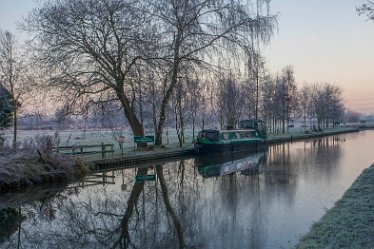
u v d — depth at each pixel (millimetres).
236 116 41281
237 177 19766
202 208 12898
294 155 31062
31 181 17672
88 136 41906
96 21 26031
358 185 13461
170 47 27484
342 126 107375
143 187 17625
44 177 18250
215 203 13523
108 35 26609
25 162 17891
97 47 26922
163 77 27984
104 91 28500
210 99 32844
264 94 56844
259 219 11055
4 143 20422
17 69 30922
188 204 13648
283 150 36938
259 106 57281
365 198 10953
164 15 27406
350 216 9062
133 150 29375
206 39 28312
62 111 26938
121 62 27250
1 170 16422
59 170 18797
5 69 30266
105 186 17922
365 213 9148
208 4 27703
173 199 14719
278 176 19328
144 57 26516
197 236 9797
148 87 28188
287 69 63625
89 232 10656
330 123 108125
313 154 31516
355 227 8086
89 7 25469
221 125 41000
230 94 34844
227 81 29547
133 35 26141
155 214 12445
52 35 25797
